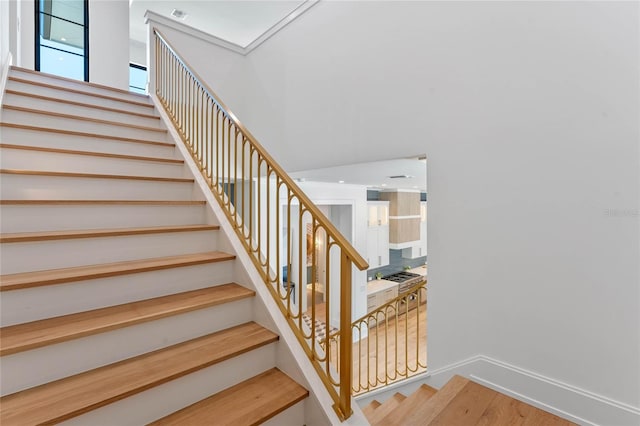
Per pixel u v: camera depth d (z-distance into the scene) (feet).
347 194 21.31
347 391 4.34
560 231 6.11
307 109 11.27
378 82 9.16
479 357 7.13
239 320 5.66
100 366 4.24
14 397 3.58
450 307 7.64
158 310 4.80
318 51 10.85
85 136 7.80
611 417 5.54
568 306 6.02
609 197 5.58
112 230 5.82
